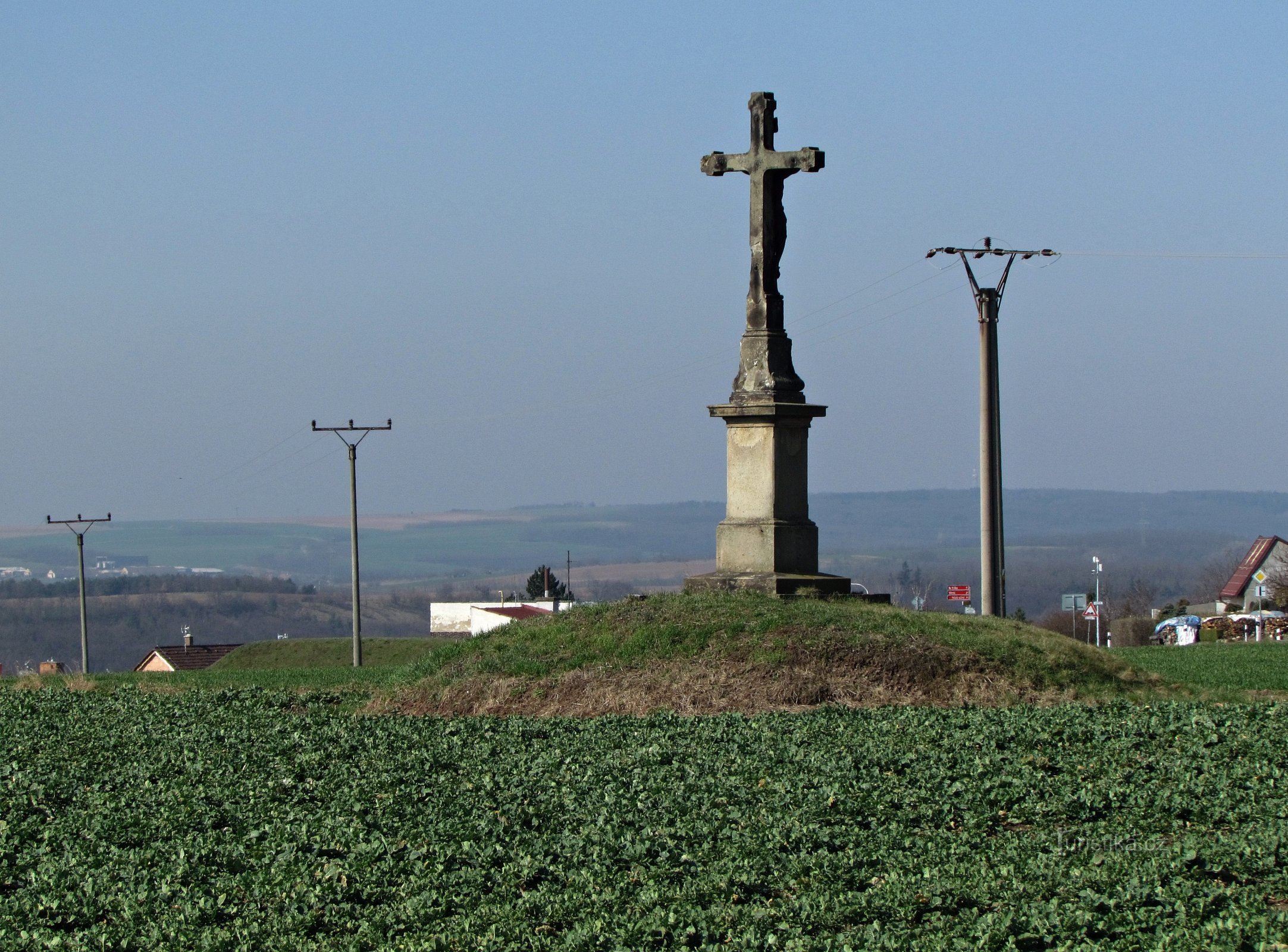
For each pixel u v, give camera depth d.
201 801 15.16
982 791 14.50
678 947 10.45
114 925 11.11
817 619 21.05
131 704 22.83
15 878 12.66
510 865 12.34
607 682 20.61
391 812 14.45
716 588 22.86
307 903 11.49
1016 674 20.36
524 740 17.95
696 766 15.86
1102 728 17.39
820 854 12.45
